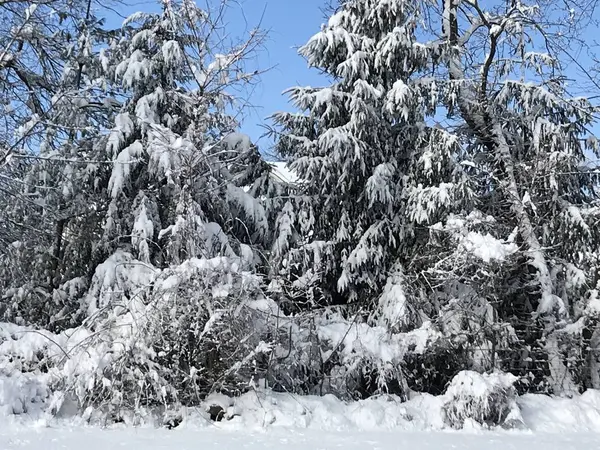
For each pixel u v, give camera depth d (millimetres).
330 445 6109
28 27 11703
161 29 11742
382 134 12359
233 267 7652
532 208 11445
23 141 10398
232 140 11656
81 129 10578
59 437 5918
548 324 10789
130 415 7000
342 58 12680
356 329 9062
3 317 11438
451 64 13086
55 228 12305
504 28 12930
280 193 12594
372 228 11648
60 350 7492
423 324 9680
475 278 10438
